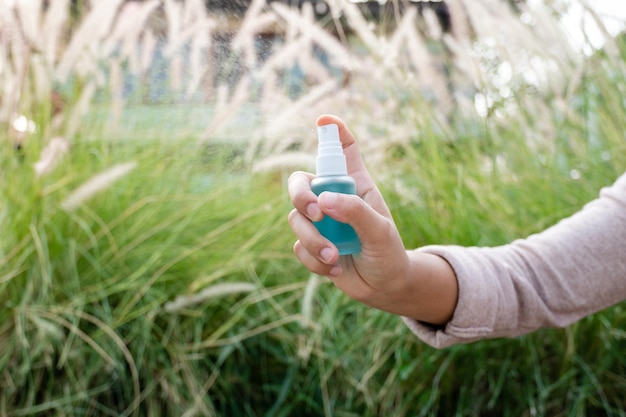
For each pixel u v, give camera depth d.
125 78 1.81
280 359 1.51
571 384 1.37
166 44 1.78
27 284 1.47
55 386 1.41
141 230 1.63
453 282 0.80
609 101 1.65
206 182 1.82
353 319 1.57
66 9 1.57
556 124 1.69
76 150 1.72
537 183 1.67
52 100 1.69
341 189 0.69
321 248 0.64
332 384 1.50
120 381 1.44
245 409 1.52
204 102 1.82
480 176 1.63
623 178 0.87
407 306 0.79
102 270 1.53
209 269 1.55
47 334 1.39
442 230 1.57
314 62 1.70
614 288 0.83
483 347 1.40
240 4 1.71
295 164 1.49
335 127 0.72
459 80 1.85
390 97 1.69
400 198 1.62
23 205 1.53
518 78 1.72
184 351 1.47
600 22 1.58
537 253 0.86
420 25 1.96
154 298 1.53
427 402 1.40
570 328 1.36
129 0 1.68
